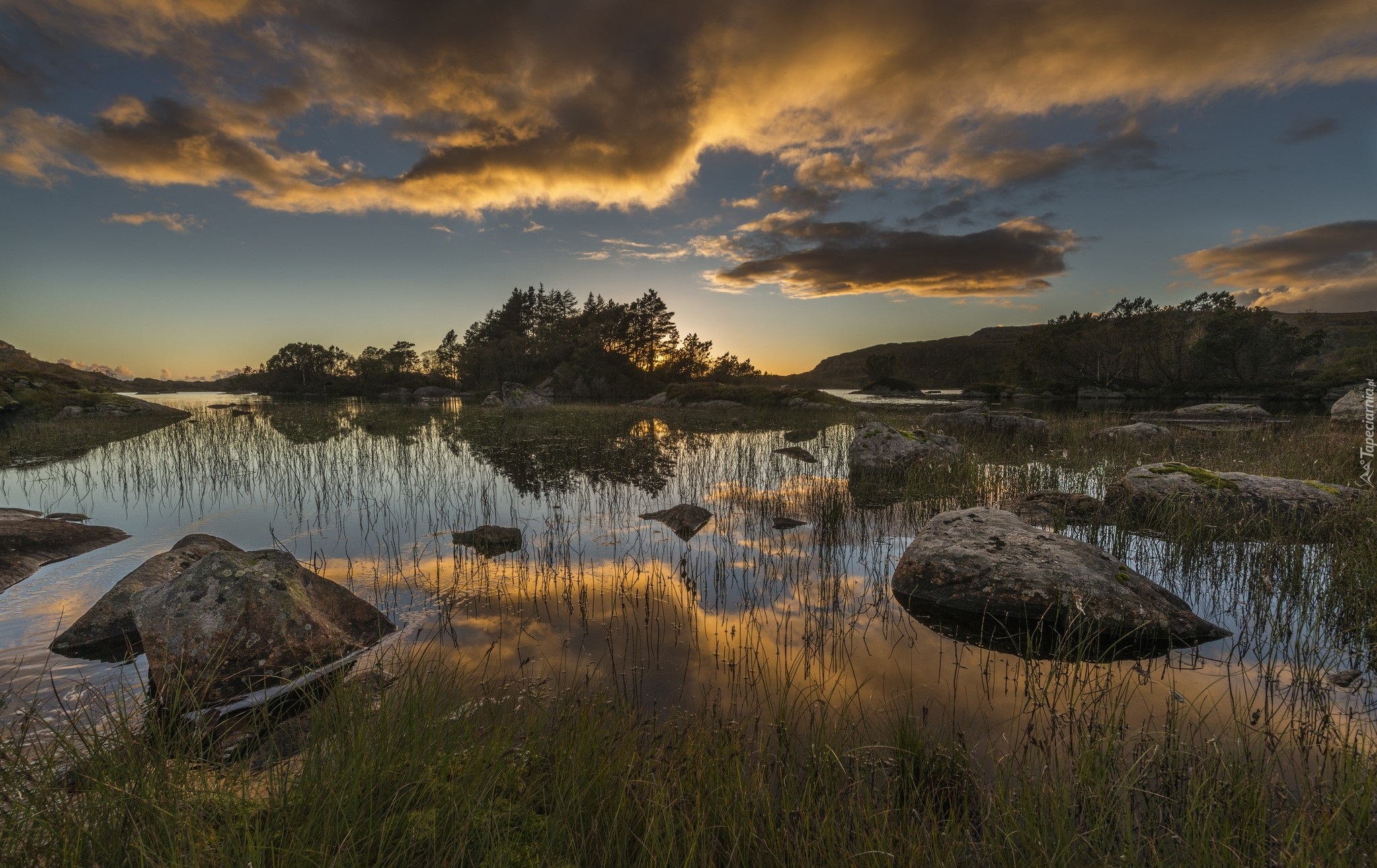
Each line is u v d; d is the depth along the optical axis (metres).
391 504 10.31
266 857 2.24
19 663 4.41
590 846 2.50
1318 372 54.91
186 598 4.34
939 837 2.56
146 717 3.44
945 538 6.22
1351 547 6.34
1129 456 13.92
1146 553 7.03
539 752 3.03
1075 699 3.83
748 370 88.88
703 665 4.38
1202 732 3.45
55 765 2.69
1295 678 3.98
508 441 19.91
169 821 2.31
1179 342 58.84
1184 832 2.51
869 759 3.16
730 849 2.47
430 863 2.26
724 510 9.98
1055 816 2.56
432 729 3.08
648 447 18.42
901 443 13.61
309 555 7.38
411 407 43.28
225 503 10.34
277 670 4.11
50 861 2.16
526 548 7.64
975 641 4.87
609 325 77.56
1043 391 63.59
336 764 2.71
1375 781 2.64
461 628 5.09
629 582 6.29
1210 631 4.92
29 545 7.07
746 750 3.23
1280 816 2.64
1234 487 8.03
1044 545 5.76
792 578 6.46
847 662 4.45
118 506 10.09
